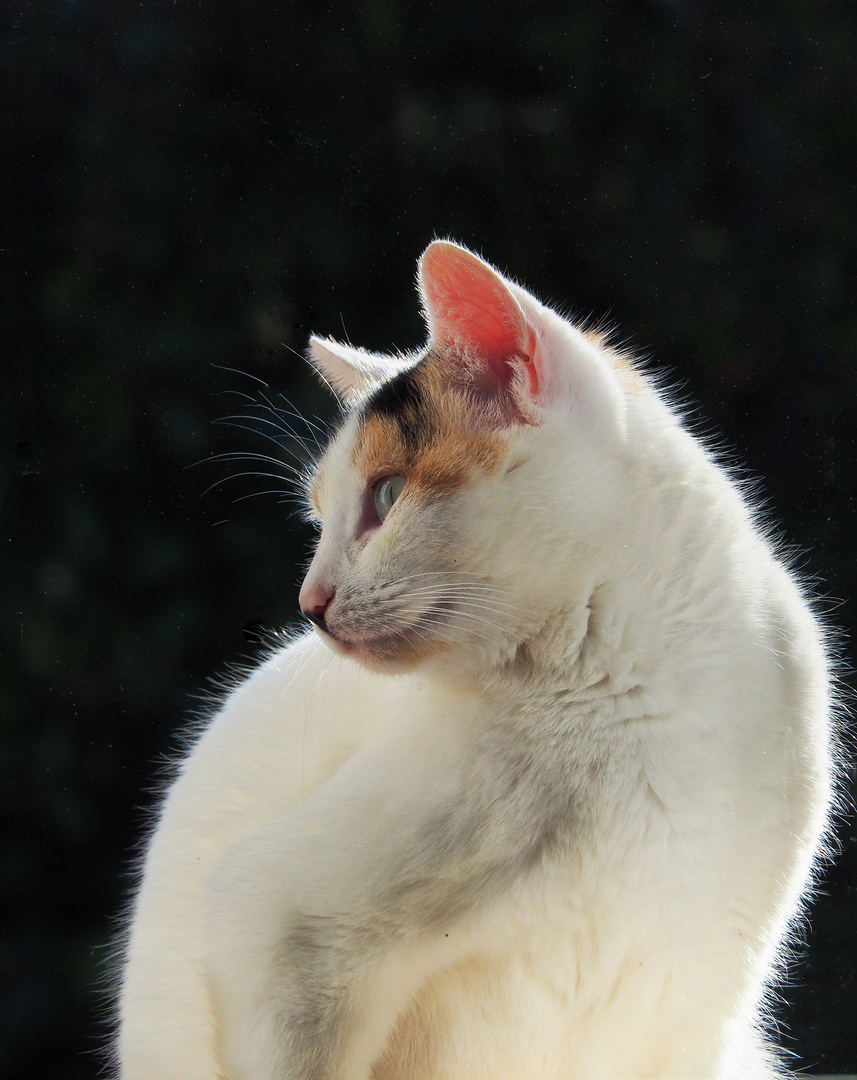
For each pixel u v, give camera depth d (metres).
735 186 2.51
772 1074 2.24
